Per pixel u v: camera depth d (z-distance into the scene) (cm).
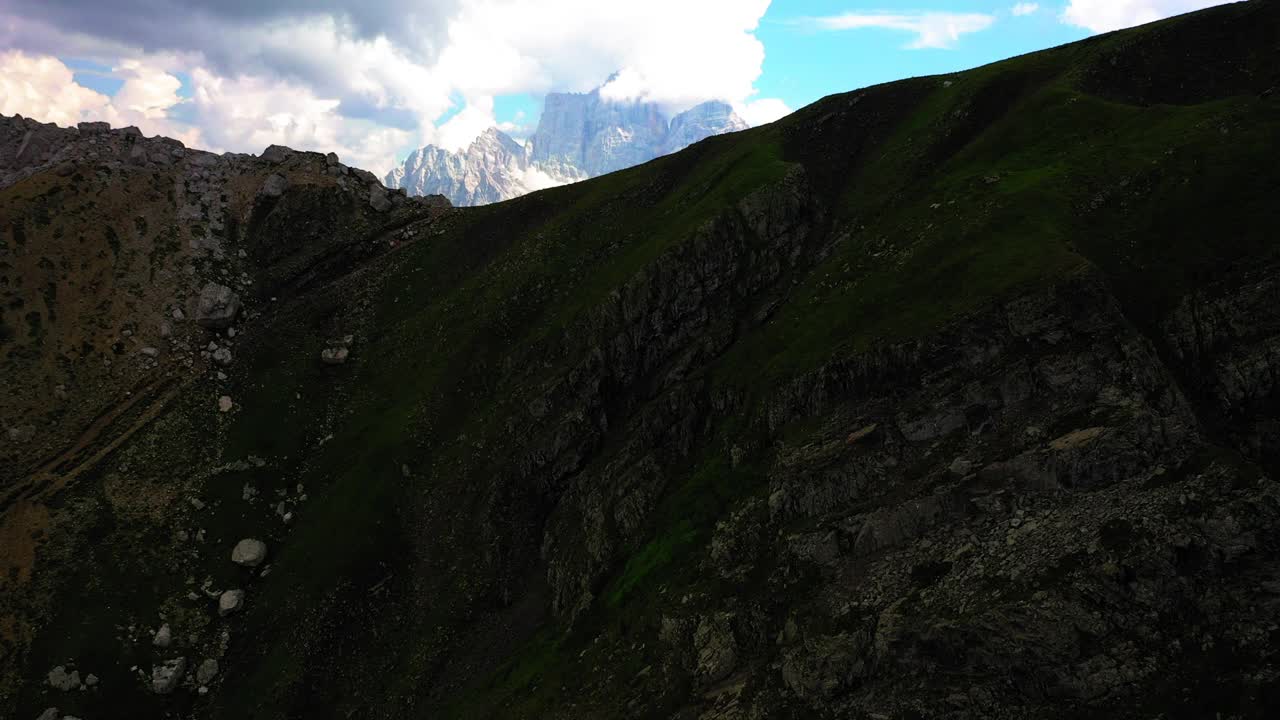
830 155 10594
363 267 12719
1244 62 8256
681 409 7462
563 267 11112
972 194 7025
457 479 8775
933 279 6094
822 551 4941
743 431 6594
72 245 11081
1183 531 3669
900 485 4897
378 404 10344
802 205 9294
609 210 12025
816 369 6088
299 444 10056
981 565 4141
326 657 7538
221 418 10094
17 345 9806
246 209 12925
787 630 4712
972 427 4875
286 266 12444
